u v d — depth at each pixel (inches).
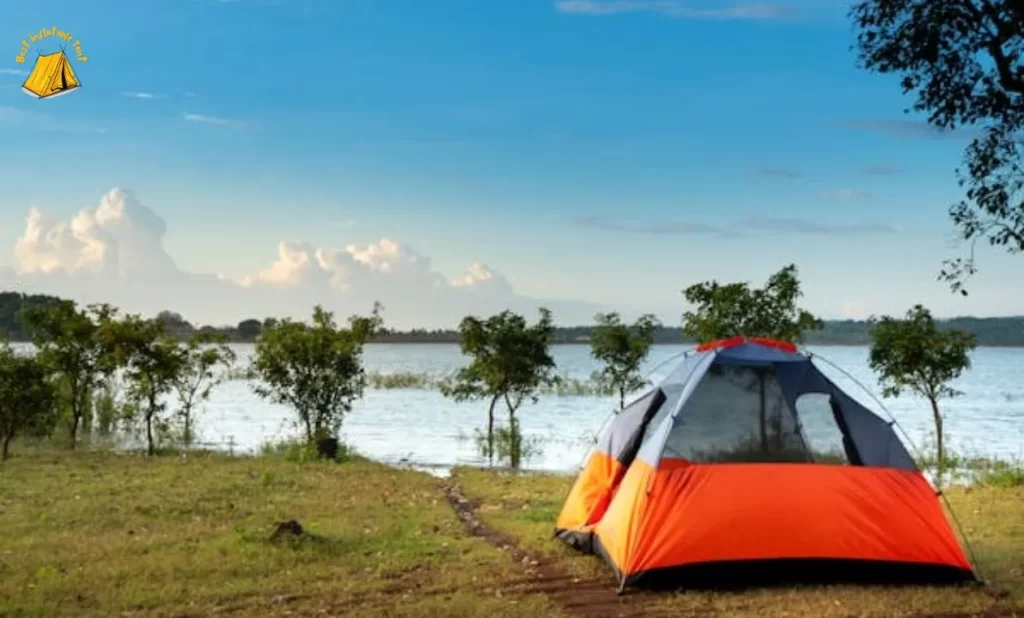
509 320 1114.1
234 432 1354.6
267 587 362.0
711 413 386.9
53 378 1088.2
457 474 844.6
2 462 828.6
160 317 1013.8
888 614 323.6
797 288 865.5
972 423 1525.6
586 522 436.8
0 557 409.1
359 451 1121.4
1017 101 453.4
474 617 323.0
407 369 3735.2
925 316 996.6
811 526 363.3
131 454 962.7
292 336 1012.5
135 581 366.3
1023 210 466.9
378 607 335.3
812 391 393.1
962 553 366.9
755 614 325.1
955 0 441.7
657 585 360.8
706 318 880.3
